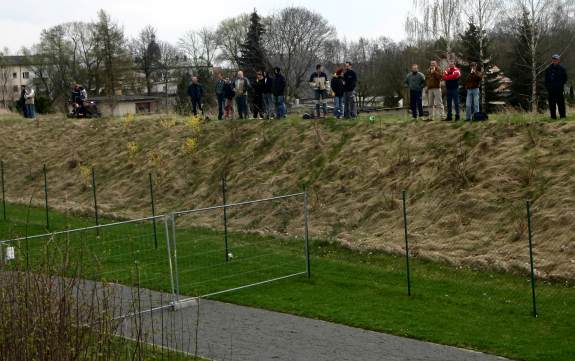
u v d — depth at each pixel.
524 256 18.09
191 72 94.88
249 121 31.41
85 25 90.56
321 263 19.86
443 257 18.94
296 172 26.56
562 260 17.38
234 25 91.69
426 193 22.22
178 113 38.53
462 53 54.59
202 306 16.33
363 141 26.22
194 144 31.33
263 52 71.62
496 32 66.50
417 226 21.08
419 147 24.25
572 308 15.25
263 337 14.08
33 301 9.83
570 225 18.20
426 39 58.75
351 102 29.03
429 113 28.31
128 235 21.77
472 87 24.44
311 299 16.73
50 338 9.47
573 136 21.16
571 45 58.09
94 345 10.11
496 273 17.77
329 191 24.66
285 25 77.12
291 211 24.41
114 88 79.81
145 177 31.25
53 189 33.62
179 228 23.77
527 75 51.34
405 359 12.77
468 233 19.86
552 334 13.91
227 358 12.77
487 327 14.45
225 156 29.83
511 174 21.00
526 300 15.95
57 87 91.56
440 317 15.16
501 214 19.91
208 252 20.83
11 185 35.31
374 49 96.56
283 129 29.48
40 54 94.88
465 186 21.61
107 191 31.47
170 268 16.12
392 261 19.55
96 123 38.31
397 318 15.17
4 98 107.12
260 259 20.28
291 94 70.56
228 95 33.03
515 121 23.06
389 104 68.88
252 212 25.20
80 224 26.58
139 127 35.81
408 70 63.34
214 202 27.34
